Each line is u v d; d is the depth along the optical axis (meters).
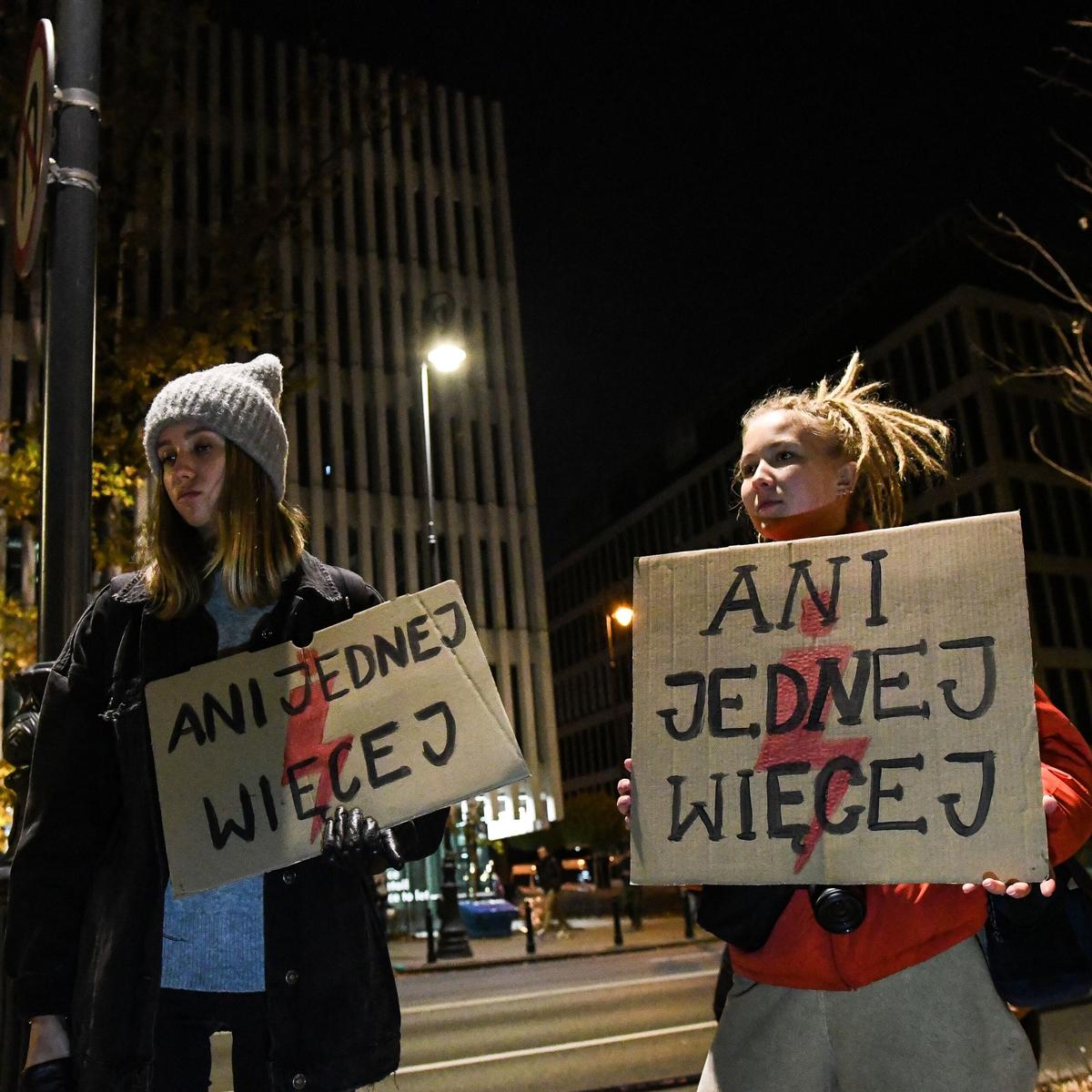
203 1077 2.21
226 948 2.20
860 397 2.82
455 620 2.31
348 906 2.22
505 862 36.34
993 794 2.11
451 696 2.26
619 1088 6.65
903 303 56.78
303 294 41.56
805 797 2.22
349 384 42.03
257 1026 2.20
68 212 4.15
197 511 2.34
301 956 2.14
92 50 4.34
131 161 14.65
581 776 87.94
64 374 4.00
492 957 19.05
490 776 2.18
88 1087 2.03
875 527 2.80
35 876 2.20
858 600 2.31
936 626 2.24
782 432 2.63
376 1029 2.17
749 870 2.20
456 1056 8.48
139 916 2.13
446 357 21.95
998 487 50.75
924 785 2.16
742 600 2.38
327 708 2.27
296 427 40.41
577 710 89.50
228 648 2.39
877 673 2.25
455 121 47.94
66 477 3.91
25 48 13.23
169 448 2.36
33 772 2.28
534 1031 9.50
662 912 31.36
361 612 2.34
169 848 2.15
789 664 2.31
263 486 2.38
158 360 13.25
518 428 45.69
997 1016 2.22
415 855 2.25
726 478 72.06
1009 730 2.14
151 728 2.25
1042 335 54.03
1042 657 50.66
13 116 13.09
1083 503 53.44
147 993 2.08
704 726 2.32
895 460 2.78
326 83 20.48
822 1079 2.29
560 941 22.31
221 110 40.97
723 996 2.63
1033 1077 2.20
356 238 43.84
